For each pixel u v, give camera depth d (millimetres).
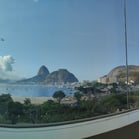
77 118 2525
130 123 2842
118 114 2996
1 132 2010
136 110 3256
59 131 2242
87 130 2375
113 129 2572
